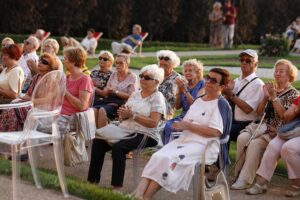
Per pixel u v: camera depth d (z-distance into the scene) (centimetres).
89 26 4353
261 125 903
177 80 966
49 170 912
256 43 5147
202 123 800
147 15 4503
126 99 1089
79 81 909
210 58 2852
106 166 979
